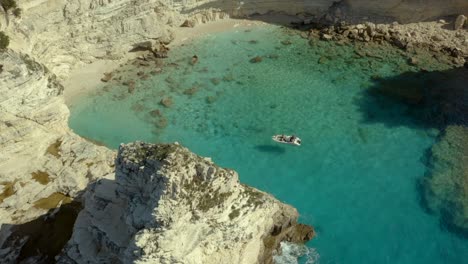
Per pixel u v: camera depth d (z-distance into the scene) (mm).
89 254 22078
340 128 38406
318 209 31781
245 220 21766
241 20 50906
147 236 19172
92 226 22328
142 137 36938
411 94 41344
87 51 42438
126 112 39281
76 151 31672
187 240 19953
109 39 43031
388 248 29250
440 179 33594
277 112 39906
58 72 40469
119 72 43406
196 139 37094
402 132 37969
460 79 42969
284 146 36656
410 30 48062
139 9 43594
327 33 49062
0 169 29344
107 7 41500
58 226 26859
